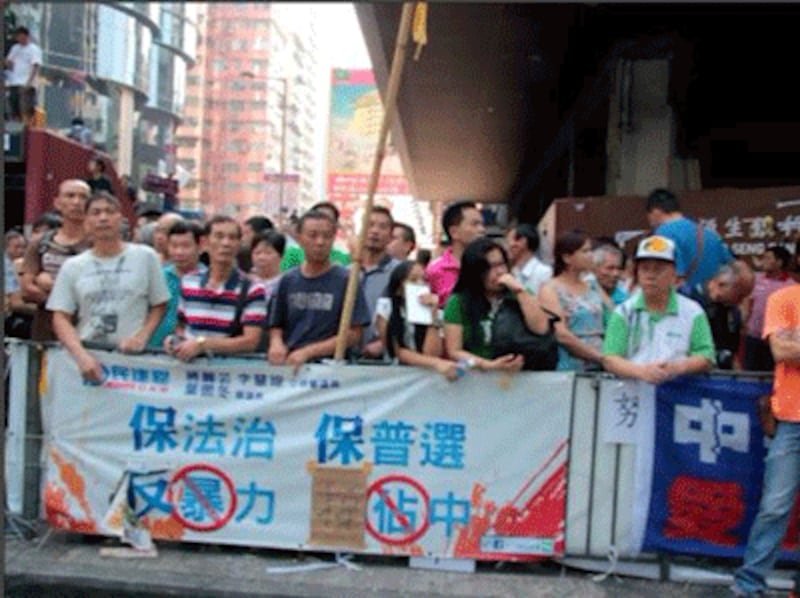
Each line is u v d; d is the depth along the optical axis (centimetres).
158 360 450
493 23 1075
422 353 447
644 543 429
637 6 988
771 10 960
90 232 474
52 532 468
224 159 9362
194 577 416
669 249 421
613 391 430
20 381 460
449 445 436
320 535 442
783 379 398
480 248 434
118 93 5450
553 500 432
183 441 449
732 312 582
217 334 461
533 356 429
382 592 405
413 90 1467
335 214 568
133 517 449
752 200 784
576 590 415
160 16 5975
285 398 444
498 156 2200
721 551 427
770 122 1122
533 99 1531
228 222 463
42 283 546
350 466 441
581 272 506
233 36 9325
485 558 434
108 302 458
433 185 2798
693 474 428
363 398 440
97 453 453
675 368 415
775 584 420
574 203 884
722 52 1065
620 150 1057
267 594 402
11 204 1013
